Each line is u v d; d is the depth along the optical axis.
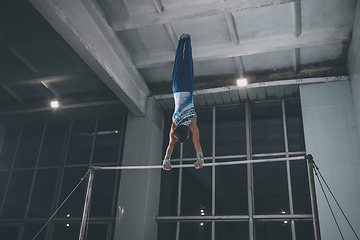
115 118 11.59
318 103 9.09
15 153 12.11
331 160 8.41
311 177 5.38
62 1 6.64
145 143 10.02
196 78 10.40
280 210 8.88
